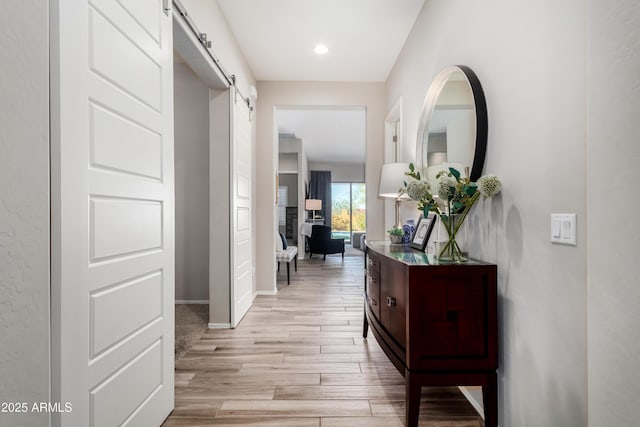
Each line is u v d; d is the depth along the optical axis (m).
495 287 1.43
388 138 4.00
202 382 1.94
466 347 1.43
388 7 2.63
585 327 0.99
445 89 2.04
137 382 1.34
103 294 1.13
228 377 2.00
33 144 0.87
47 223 0.91
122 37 1.24
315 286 4.53
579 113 1.01
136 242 1.32
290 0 2.53
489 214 1.54
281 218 8.92
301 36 3.06
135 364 1.33
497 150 1.48
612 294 0.83
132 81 1.30
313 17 2.77
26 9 0.84
